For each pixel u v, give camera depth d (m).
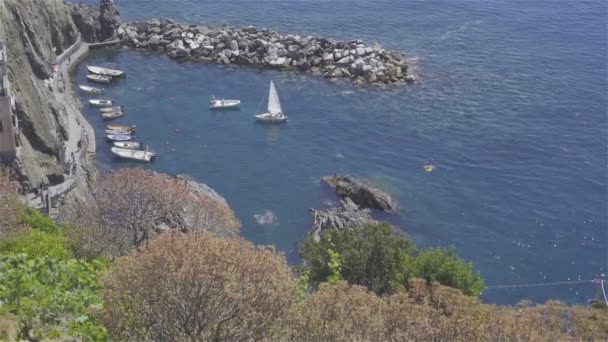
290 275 33.62
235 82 154.25
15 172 93.81
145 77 156.00
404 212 106.94
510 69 162.38
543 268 94.38
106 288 32.38
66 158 113.06
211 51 167.50
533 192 112.69
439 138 129.75
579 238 100.81
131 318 31.42
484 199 110.75
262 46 167.38
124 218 68.06
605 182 115.44
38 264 34.59
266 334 31.02
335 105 143.25
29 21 139.12
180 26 180.38
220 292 30.75
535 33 188.75
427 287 38.94
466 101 145.12
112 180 72.12
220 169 118.62
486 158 123.06
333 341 31.00
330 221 102.00
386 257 63.00
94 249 60.28
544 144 128.00
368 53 163.38
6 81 97.12
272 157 122.81
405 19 198.50
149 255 32.00
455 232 102.31
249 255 32.41
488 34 187.00
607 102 145.62
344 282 35.59
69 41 167.38
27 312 29.62
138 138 127.50
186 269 30.94
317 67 161.75
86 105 139.62
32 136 102.38
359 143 128.12
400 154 124.38
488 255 97.19
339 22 194.62
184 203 71.50
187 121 134.88
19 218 58.81
